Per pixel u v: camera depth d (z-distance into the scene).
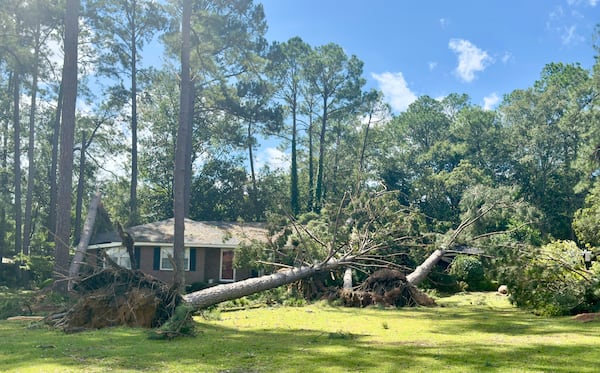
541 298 14.33
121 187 41.91
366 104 43.47
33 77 30.25
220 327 11.98
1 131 37.09
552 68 47.16
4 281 28.80
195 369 6.99
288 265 18.64
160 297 11.78
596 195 22.16
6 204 33.75
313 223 20.27
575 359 7.63
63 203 19.31
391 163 43.41
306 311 15.95
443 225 28.11
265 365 7.27
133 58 34.41
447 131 48.62
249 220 41.56
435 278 24.50
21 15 27.48
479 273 24.69
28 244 29.86
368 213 17.94
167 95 42.19
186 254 24.61
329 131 45.97
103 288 12.20
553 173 38.31
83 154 34.72
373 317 14.28
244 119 36.03
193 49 26.69
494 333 10.89
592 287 13.67
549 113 39.72
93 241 25.45
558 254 14.44
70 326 11.25
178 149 19.55
